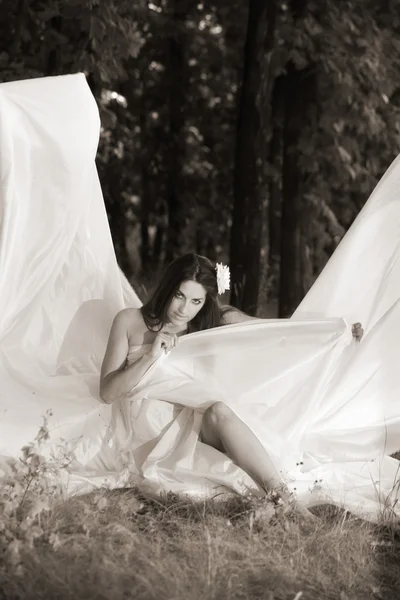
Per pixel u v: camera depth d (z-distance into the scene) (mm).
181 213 16125
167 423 5871
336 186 14289
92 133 6078
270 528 4941
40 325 6168
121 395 5809
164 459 5781
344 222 15242
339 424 6320
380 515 5363
